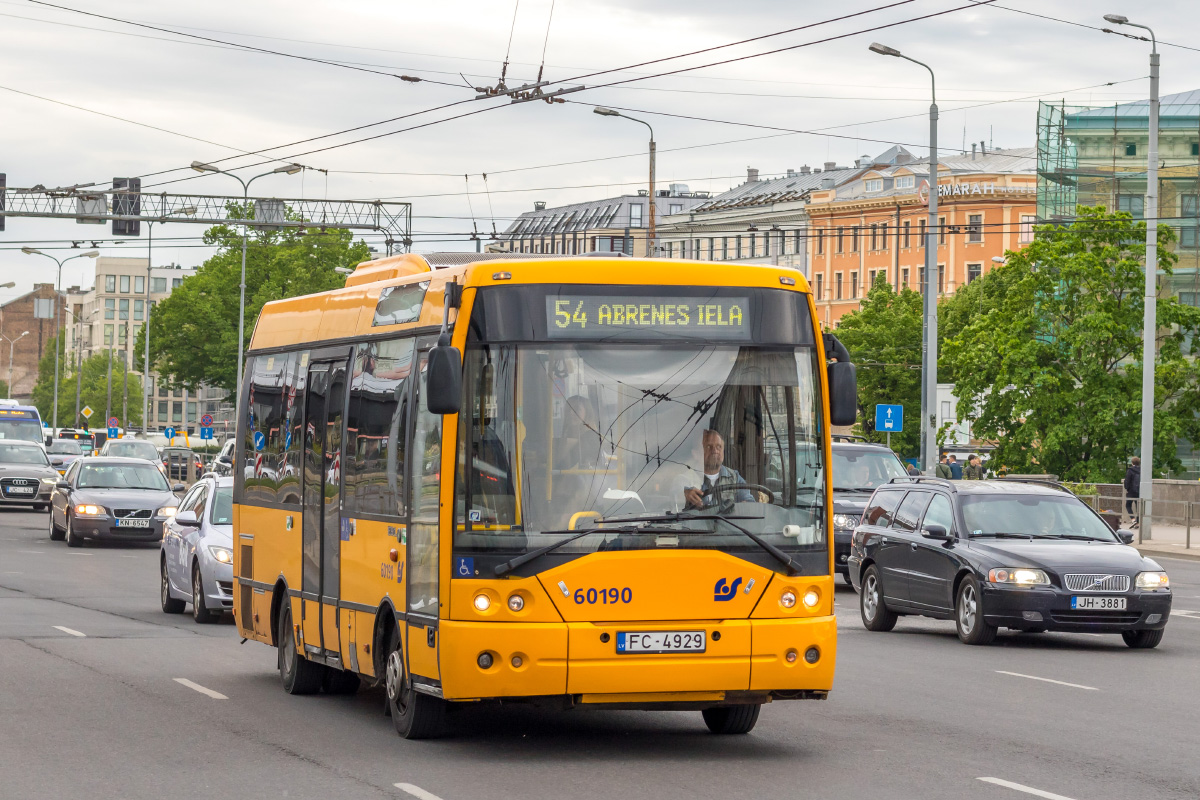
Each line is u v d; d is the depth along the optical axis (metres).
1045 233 68.25
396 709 13.38
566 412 12.11
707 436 12.27
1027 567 21.00
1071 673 18.45
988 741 13.37
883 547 23.84
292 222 66.44
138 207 65.31
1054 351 66.94
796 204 140.00
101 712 14.93
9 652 19.72
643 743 13.18
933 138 51.62
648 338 12.33
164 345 106.94
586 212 187.88
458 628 11.82
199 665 18.75
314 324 16.47
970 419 69.19
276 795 10.86
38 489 57.94
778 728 14.09
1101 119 89.19
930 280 51.72
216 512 24.80
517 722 14.40
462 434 12.05
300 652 16.00
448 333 12.16
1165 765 12.22
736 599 12.12
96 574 32.94
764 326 12.57
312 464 15.85
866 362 104.12
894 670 18.64
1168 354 66.75
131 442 64.94
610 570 11.90
